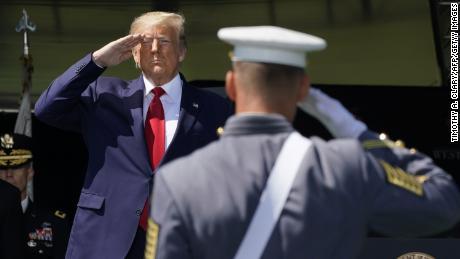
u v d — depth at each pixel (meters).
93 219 12.77
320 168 6.88
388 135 15.58
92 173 12.95
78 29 26.22
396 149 7.38
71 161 25.45
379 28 26.06
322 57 26.25
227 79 7.36
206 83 15.36
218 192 6.77
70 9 26.16
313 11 26.31
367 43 26.11
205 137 13.00
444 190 7.09
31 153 19.14
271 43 6.97
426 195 7.00
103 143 12.95
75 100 13.09
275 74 7.04
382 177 6.98
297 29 26.39
